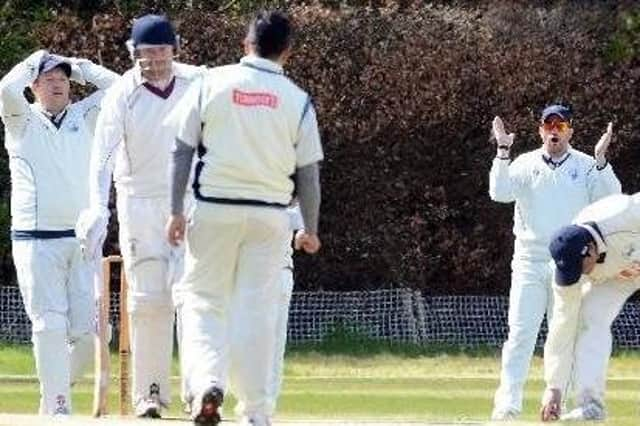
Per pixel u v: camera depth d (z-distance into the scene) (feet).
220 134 108.17
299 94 109.50
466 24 298.56
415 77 294.66
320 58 294.46
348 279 296.92
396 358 277.85
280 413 174.40
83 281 144.77
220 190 108.27
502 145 162.40
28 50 296.92
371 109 294.25
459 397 208.03
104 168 132.57
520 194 163.02
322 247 295.69
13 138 143.95
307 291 295.28
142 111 131.75
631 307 290.35
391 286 296.92
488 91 295.69
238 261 110.22
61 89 143.95
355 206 296.30
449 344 292.40
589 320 139.13
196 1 304.91
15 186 144.15
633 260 135.54
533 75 296.10
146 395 136.46
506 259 298.15
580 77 297.33
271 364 111.14
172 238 109.60
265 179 108.58
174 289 129.49
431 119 294.66
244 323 109.60
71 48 295.48
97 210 132.36
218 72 108.99
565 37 299.38
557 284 136.67
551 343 141.08
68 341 144.36
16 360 259.19
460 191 297.33
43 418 120.88
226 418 139.33
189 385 109.60
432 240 297.33
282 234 110.22
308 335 289.53
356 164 295.28
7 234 288.92
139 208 133.18
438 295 298.76
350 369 263.70
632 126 298.35
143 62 131.34
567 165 161.99
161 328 135.95
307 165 109.81
